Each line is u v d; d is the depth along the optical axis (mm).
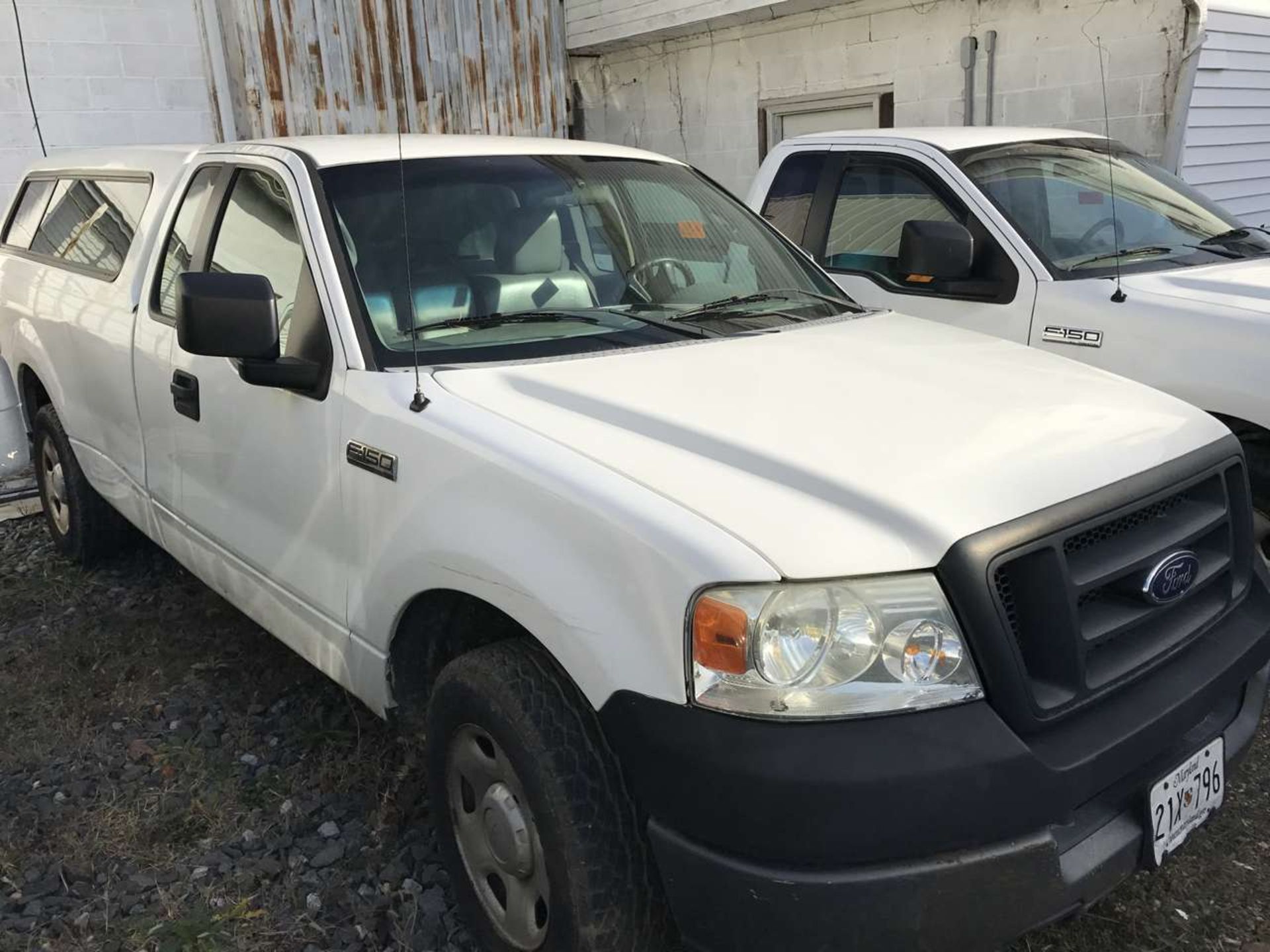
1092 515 2150
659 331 3072
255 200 3393
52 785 3412
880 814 1866
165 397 3709
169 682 4059
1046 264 4531
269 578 3281
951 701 1959
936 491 2084
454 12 8992
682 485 2133
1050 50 7379
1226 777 2461
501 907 2516
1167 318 4105
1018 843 1959
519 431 2406
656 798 2010
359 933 2715
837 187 5387
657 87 10336
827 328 3232
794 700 1909
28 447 6398
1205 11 6648
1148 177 5316
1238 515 2576
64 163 5242
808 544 1966
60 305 4621
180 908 2830
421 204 3146
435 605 2660
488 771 2439
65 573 5180
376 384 2723
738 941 1989
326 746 3561
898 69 8297
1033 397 2611
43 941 2717
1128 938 2684
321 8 8125
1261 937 2676
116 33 7086
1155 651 2275
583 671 2102
